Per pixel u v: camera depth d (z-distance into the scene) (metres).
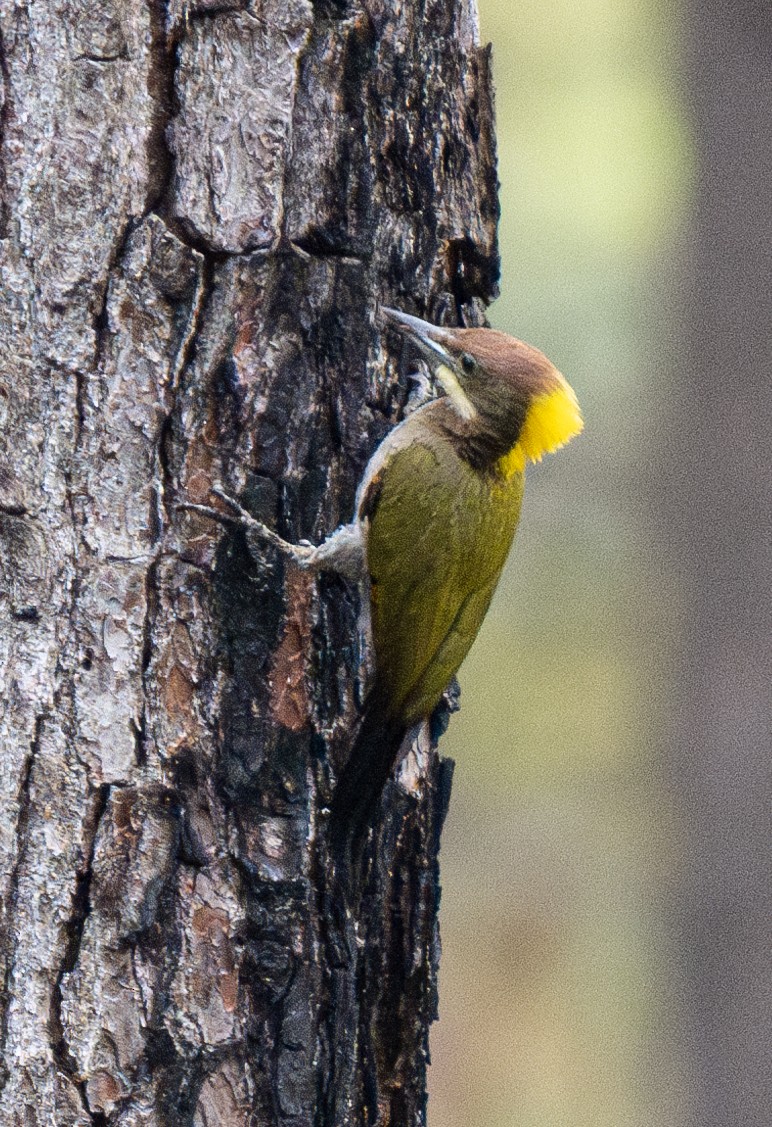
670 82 20.78
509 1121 24.20
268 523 8.99
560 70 23.92
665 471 19.62
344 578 9.71
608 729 25.14
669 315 19.78
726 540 19.16
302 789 9.20
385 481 10.73
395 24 9.46
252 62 8.76
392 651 10.89
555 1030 24.56
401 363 10.20
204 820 8.80
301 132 8.94
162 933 8.67
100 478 8.56
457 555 11.24
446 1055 24.77
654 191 23.20
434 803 10.81
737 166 19.12
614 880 25.17
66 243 8.46
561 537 24.56
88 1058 8.50
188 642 8.77
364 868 9.59
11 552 8.54
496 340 11.81
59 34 8.39
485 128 10.55
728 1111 19.14
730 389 19.12
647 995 24.20
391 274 9.72
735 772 19.16
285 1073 8.96
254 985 8.91
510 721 25.55
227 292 8.77
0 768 8.54
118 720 8.60
